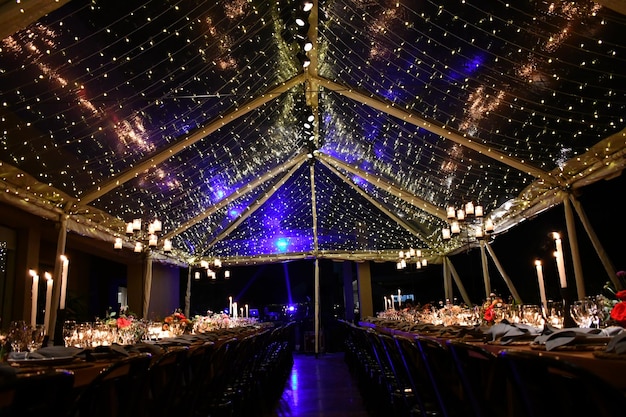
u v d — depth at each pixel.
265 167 8.55
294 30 5.16
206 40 4.96
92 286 10.77
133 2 4.38
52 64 4.39
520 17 4.00
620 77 4.09
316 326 10.98
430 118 5.95
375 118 6.64
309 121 7.21
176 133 6.17
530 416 1.18
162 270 10.40
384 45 5.11
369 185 9.23
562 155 5.37
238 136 7.09
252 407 4.50
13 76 4.27
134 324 3.93
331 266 12.87
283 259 10.94
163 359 1.98
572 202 5.64
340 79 6.12
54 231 7.38
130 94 5.22
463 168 6.74
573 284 6.90
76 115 5.05
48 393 1.06
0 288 6.68
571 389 1.25
